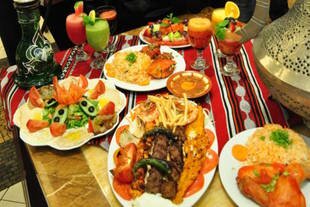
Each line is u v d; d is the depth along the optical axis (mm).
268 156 788
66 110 967
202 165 801
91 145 927
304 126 945
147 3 1825
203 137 861
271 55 829
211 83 1071
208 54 1281
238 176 742
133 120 935
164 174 734
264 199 688
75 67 1248
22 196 1702
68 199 792
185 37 1349
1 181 1767
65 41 2018
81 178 841
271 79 818
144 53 1226
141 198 720
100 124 930
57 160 892
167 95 992
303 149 788
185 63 1223
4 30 1740
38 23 1120
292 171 717
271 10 1832
